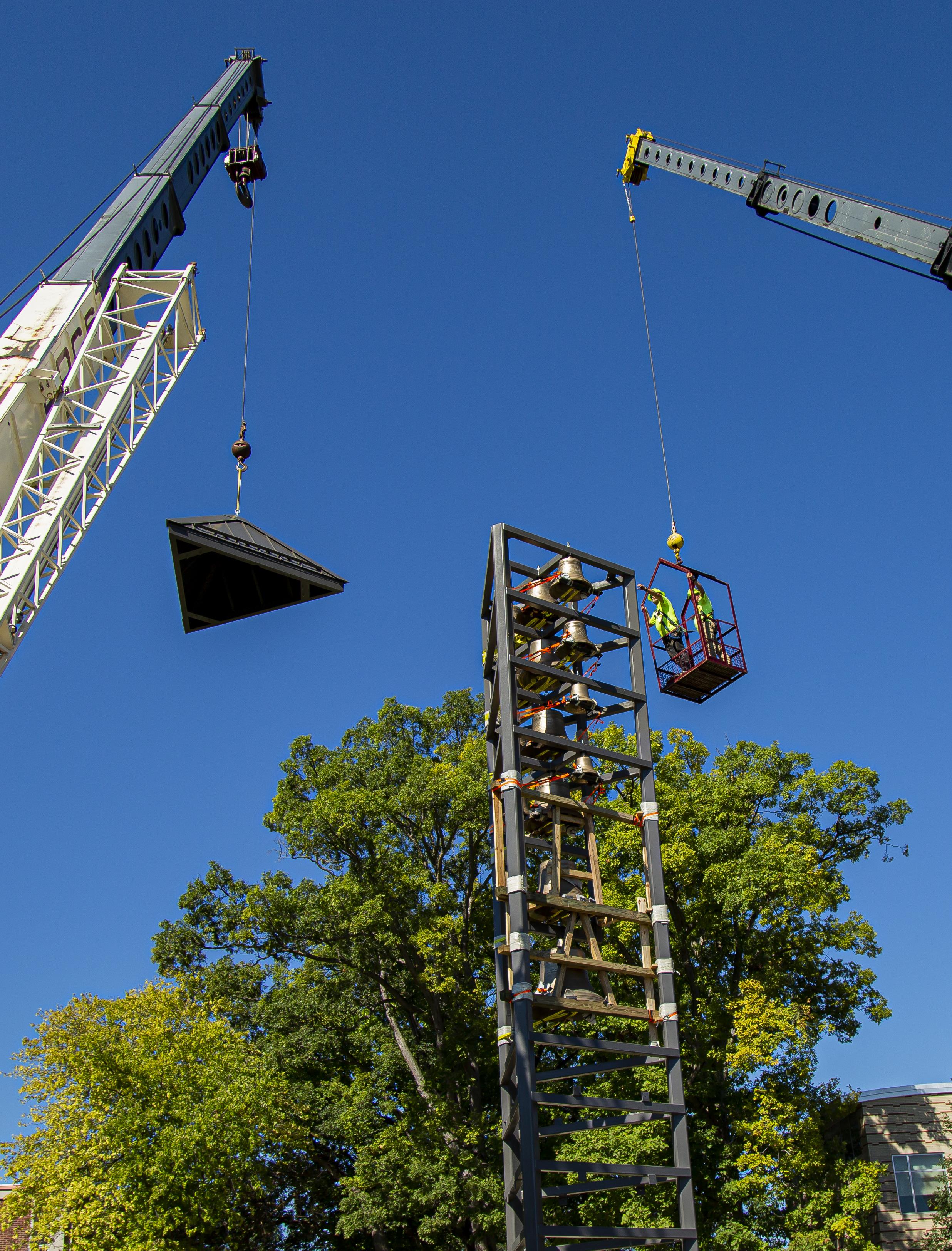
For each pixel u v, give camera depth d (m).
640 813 21.73
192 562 19.30
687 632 27.33
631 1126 30.94
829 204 18.45
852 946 34.59
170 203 27.36
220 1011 37.81
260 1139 33.81
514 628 22.11
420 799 35.47
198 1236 33.22
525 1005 18.94
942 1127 35.47
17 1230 35.59
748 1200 31.23
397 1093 37.78
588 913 20.50
